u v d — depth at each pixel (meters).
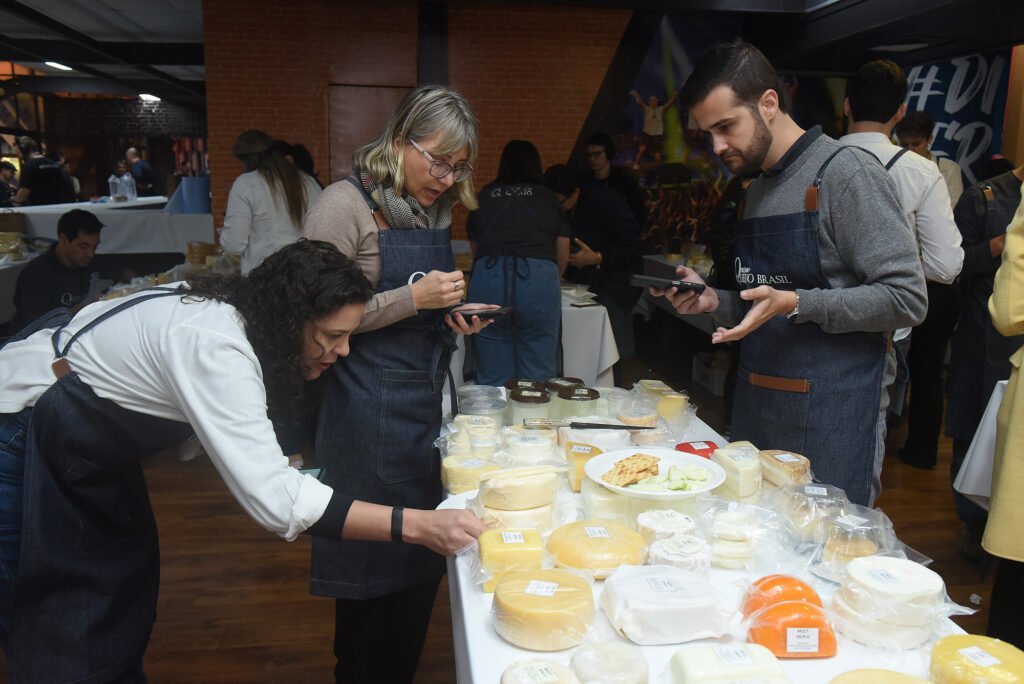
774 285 1.78
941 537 3.25
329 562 1.85
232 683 2.29
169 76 11.96
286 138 7.26
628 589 1.06
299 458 2.14
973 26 5.37
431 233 1.84
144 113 17.75
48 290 4.12
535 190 3.23
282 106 7.21
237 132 7.22
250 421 1.18
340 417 1.83
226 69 7.12
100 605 1.35
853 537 1.22
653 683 0.94
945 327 3.85
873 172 1.62
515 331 3.24
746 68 1.64
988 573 2.93
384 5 7.12
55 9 7.82
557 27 7.24
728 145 1.70
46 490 1.28
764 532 1.29
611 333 3.88
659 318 6.54
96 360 1.26
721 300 1.89
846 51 6.46
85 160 17.94
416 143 1.73
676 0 6.34
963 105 6.37
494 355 3.27
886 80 2.41
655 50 7.30
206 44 7.07
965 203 3.11
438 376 1.86
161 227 6.37
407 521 1.25
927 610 1.02
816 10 6.22
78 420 1.27
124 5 7.65
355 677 1.96
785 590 1.07
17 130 16.08
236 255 4.30
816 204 1.66
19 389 1.31
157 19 8.28
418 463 1.84
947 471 4.04
